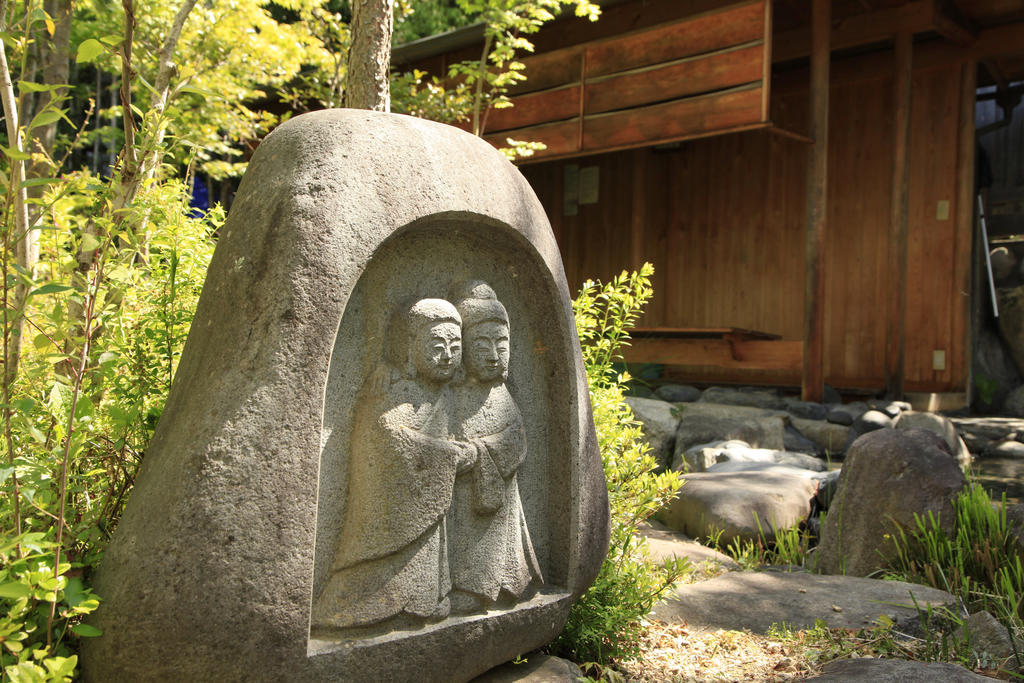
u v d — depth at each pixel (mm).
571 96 8414
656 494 3342
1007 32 8633
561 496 2654
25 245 2441
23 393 2559
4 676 1771
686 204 11039
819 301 8016
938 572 3898
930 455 4336
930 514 4035
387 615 2123
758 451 6723
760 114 7238
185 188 3238
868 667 2744
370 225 2109
